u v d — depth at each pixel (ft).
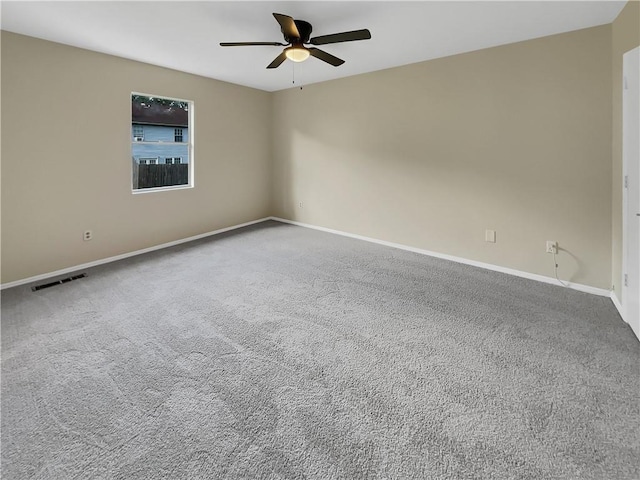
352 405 5.76
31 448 4.89
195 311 9.24
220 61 13.65
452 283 11.35
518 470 4.54
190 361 6.99
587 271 10.64
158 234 15.38
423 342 7.74
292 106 18.98
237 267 12.85
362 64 14.05
